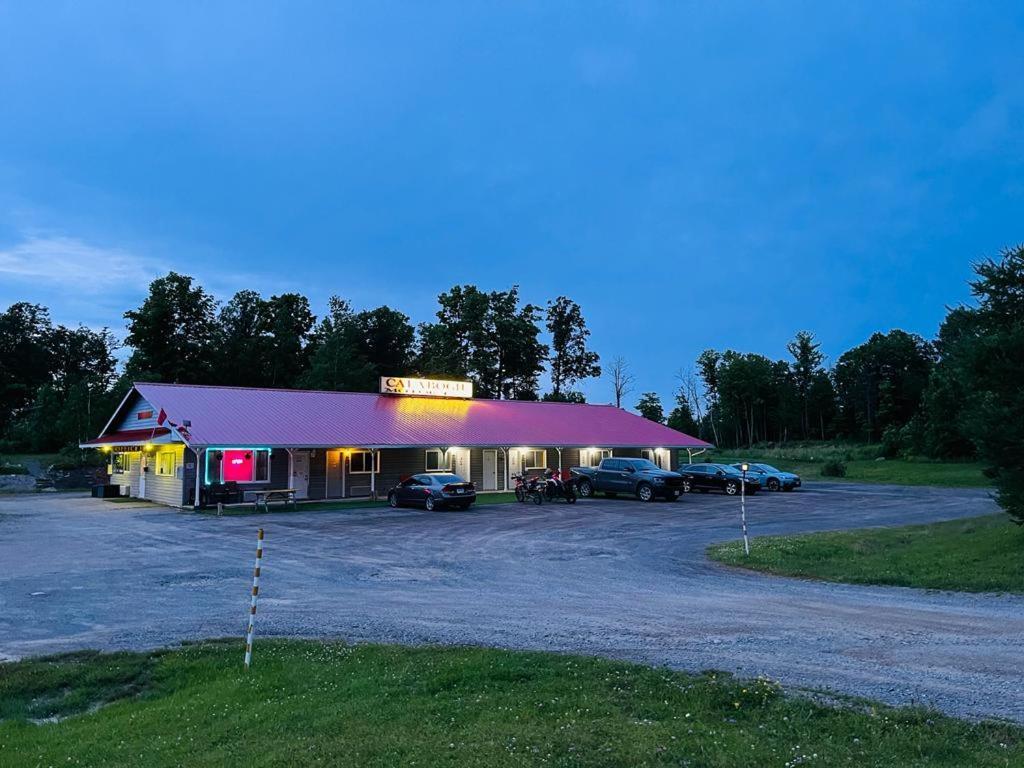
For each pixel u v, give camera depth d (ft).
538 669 23.98
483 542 63.05
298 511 93.25
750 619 31.65
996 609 32.96
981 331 51.85
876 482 162.20
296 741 18.88
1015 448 45.98
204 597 40.06
